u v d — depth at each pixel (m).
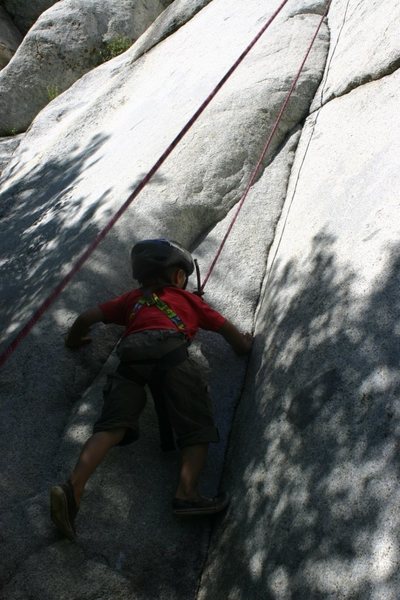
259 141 4.86
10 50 10.53
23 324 4.13
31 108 9.16
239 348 3.68
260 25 6.13
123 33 9.39
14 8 10.96
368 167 3.84
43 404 3.66
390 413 2.61
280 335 3.47
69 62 9.26
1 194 6.69
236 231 4.41
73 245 4.61
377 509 2.41
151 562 3.04
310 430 2.87
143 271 3.67
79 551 3.05
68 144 6.95
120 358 3.42
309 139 4.75
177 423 3.24
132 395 3.29
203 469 3.32
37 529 3.13
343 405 2.81
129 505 3.20
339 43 5.38
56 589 2.94
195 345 3.81
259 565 2.70
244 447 3.23
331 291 3.32
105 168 5.62
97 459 3.10
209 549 3.05
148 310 3.50
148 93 6.64
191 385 3.29
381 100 4.32
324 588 2.39
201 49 6.62
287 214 4.33
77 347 3.88
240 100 5.10
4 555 3.06
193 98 5.56
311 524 2.59
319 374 3.02
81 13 9.37
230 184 4.66
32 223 5.53
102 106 7.33
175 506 3.09
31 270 4.76
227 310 3.99
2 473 3.36
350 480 2.56
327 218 3.80
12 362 3.89
